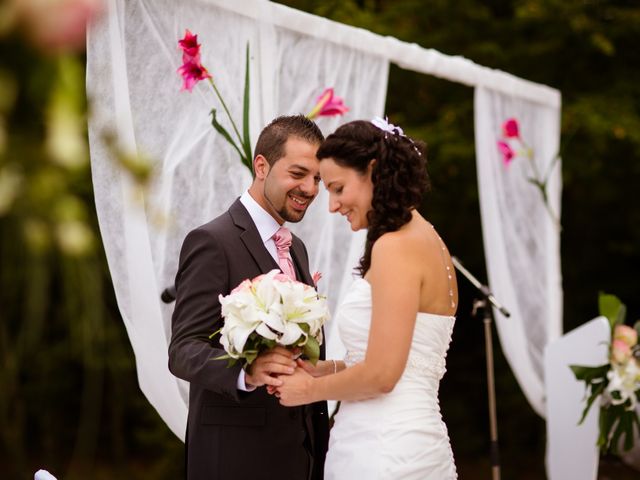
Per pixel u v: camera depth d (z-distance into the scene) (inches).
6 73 39.0
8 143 38.7
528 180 187.5
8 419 198.7
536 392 185.6
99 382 259.9
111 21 96.3
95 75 95.3
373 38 135.0
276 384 83.8
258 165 96.7
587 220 303.7
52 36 38.8
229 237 92.4
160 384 101.0
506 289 176.2
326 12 248.8
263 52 115.8
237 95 112.9
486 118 172.7
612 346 139.4
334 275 131.1
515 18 271.4
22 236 39.7
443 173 270.1
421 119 277.3
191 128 107.3
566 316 305.9
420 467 83.1
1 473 249.8
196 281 90.0
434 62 150.8
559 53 277.0
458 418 291.4
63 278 45.3
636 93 272.7
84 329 46.3
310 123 97.2
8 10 38.4
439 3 268.2
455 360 298.0
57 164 39.4
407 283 80.8
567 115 256.7
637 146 260.7
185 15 107.0
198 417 93.0
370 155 83.8
